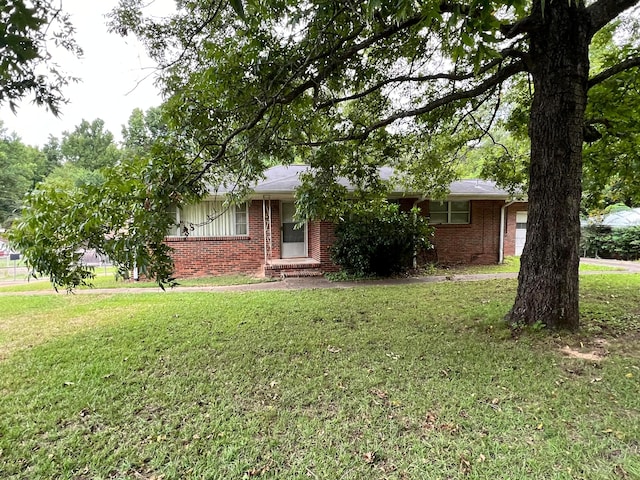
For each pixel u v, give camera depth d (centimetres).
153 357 385
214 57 370
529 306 446
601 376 317
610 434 233
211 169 421
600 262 1269
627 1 387
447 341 416
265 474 204
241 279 938
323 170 568
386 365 352
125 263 306
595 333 423
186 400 291
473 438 233
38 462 217
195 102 392
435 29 302
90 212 313
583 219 1498
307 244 1125
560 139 414
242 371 345
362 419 258
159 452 225
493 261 1183
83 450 227
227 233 1048
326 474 203
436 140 734
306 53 371
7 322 539
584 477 195
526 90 685
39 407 282
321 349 401
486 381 312
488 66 484
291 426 251
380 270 946
